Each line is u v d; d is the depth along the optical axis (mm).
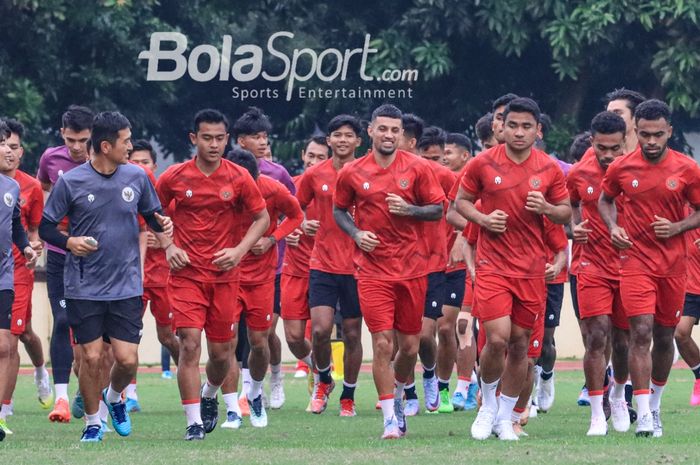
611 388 34781
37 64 68562
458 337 38844
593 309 30938
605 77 72750
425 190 29688
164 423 34750
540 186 28531
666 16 67438
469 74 72250
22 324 34281
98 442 28562
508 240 28672
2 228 28625
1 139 29906
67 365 35188
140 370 57938
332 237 36625
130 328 28656
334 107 72438
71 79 69812
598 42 67938
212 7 74562
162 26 72125
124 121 28188
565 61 68125
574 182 31984
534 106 28578
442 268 37125
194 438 29266
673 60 67562
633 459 24359
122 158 28188
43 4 66688
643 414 29438
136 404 38812
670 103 68312
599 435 30172
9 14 66750
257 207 29922
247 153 34812
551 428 32750
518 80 73312
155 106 73750
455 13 68062
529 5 67375
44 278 60062
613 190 30000
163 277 37156
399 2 71250
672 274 29734
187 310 29484
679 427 32469
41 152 68312
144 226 29484
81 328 28328
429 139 39062
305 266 39219
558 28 66938
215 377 31062
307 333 47250
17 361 34844
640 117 29297
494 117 34656
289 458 24750
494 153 28844
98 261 28172
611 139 31375
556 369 56656
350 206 30266
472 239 30328
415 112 73562
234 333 32688
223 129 29391
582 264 31375
